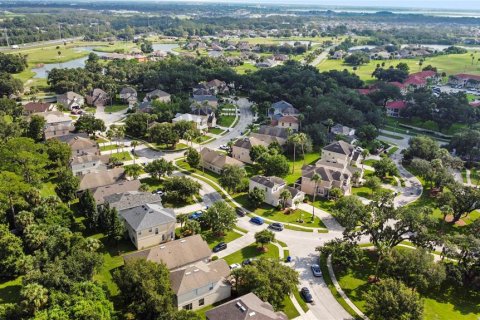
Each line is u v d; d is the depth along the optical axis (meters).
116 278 78.19
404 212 98.38
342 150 158.25
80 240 90.06
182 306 79.75
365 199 134.62
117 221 100.44
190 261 91.44
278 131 178.25
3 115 190.88
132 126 184.75
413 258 87.69
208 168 153.75
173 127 180.38
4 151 121.12
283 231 112.94
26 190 106.25
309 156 173.12
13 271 86.75
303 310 82.81
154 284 74.88
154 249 90.94
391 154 179.12
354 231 102.62
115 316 73.44
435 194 140.12
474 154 167.50
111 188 122.12
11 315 70.25
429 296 90.12
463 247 93.69
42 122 171.00
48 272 77.06
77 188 122.62
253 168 156.50
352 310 83.50
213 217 106.56
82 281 77.88
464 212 120.94
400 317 71.69
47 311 68.31
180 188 123.38
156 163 137.62
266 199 128.75
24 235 93.50
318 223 118.06
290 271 83.31
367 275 95.44
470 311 86.31
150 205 107.50
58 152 141.25
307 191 138.25
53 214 102.69
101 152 164.00
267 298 78.44
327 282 92.19
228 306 73.25
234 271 84.62
